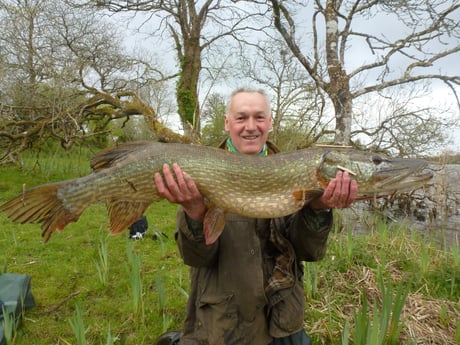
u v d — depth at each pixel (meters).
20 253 2.44
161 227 3.23
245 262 1.03
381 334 1.10
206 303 1.05
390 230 3.26
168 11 7.12
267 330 1.06
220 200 1.09
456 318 1.61
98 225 3.17
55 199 1.07
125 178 1.07
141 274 2.11
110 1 6.61
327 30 3.48
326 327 1.45
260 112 1.17
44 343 1.44
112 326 1.55
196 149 1.09
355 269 2.07
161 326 1.56
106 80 6.68
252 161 1.12
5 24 5.65
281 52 4.89
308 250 1.06
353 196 1.01
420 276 1.95
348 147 1.18
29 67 5.45
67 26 6.21
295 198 1.07
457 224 3.84
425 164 1.18
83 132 5.37
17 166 5.50
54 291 1.87
